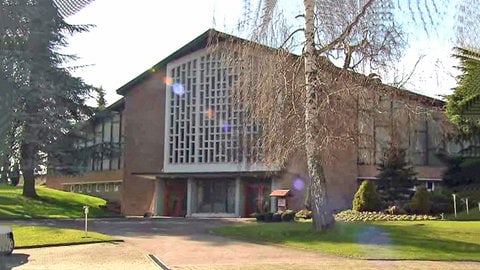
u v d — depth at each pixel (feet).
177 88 146.51
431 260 54.24
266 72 68.95
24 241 68.33
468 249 59.62
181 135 144.25
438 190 121.29
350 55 66.95
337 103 68.64
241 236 74.84
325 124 68.49
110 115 142.51
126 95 152.66
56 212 123.03
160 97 149.38
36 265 51.26
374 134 75.56
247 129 78.07
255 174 130.00
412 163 125.39
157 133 148.05
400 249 59.88
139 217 130.41
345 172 125.39
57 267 50.06
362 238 66.80
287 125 69.56
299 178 123.03
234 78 76.48
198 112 142.82
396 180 115.85
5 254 56.80
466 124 115.65
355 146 75.31
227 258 56.49
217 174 134.82
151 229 86.38
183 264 52.54
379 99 69.77
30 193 136.56
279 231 74.64
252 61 69.36
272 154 70.18
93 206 144.97
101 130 163.43
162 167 145.89
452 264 51.78
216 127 139.85
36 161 117.91
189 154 142.31
